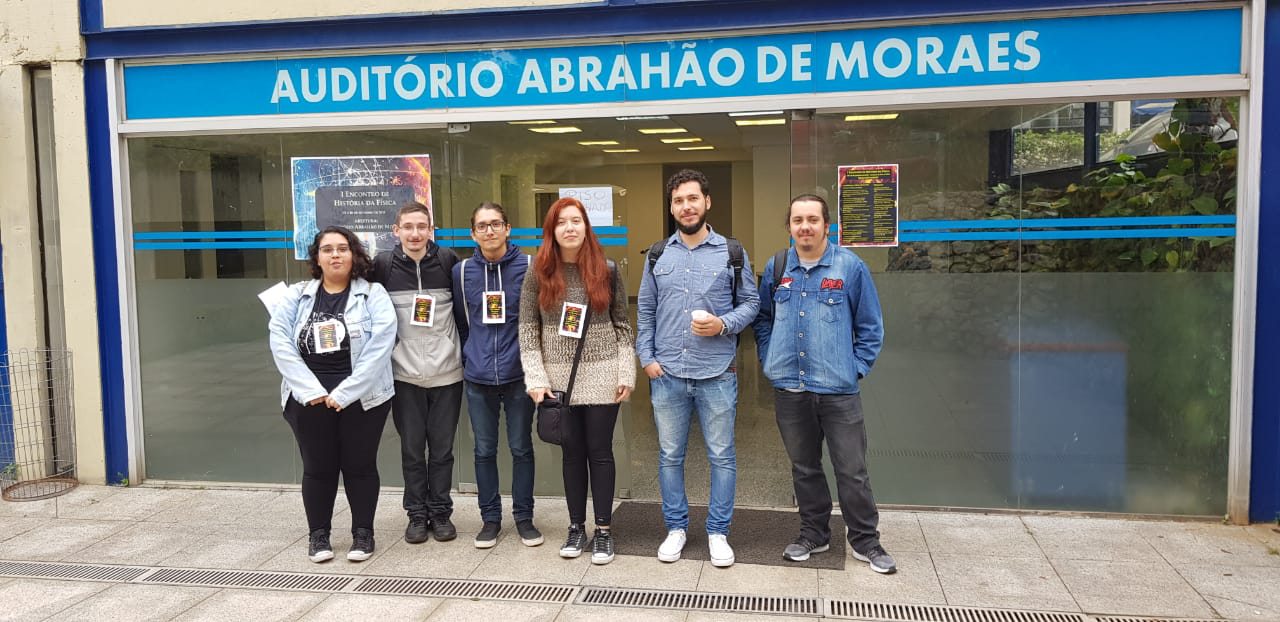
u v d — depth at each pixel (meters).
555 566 4.05
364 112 5.08
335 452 4.10
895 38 4.54
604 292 3.95
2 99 5.30
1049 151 4.50
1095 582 3.79
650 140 6.27
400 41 4.94
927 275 4.66
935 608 3.56
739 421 6.90
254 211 5.27
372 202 5.16
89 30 5.20
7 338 5.46
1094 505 4.63
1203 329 4.45
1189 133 4.37
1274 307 4.32
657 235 8.20
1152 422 4.54
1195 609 3.52
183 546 4.40
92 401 5.41
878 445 4.79
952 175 4.59
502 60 4.92
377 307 4.04
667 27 4.68
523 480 4.33
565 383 3.98
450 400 4.32
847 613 3.54
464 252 5.10
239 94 5.18
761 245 9.51
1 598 3.79
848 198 4.67
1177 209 4.41
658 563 4.07
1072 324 4.57
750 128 5.94
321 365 3.95
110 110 5.25
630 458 5.07
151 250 5.37
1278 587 3.71
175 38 5.14
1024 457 4.67
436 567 4.07
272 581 3.94
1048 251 4.55
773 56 4.65
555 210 3.93
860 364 3.88
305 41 5.03
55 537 4.55
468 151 5.03
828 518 4.14
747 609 3.58
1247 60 4.27
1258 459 4.43
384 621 3.52
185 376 5.42
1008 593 3.69
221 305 5.35
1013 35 4.44
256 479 5.41
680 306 3.94
